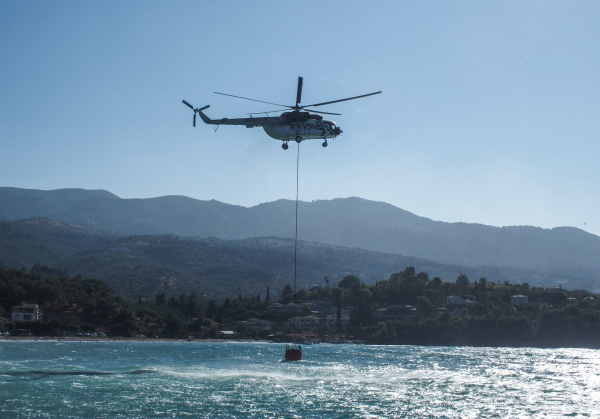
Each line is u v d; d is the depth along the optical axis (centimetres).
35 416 4872
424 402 6050
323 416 5209
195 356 11262
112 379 6919
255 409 5366
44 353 10956
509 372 9444
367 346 18650
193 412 5156
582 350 17175
